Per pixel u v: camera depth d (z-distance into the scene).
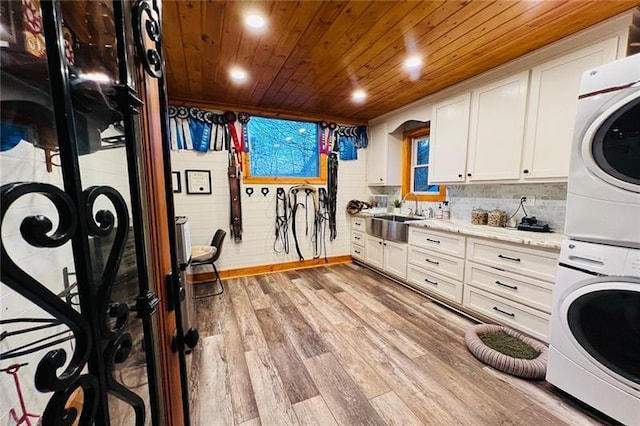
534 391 1.65
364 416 1.49
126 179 0.60
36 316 0.64
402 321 2.52
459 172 2.88
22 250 0.59
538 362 1.76
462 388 1.68
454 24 1.86
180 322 0.73
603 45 1.84
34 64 0.46
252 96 3.30
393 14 1.75
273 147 3.98
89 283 0.39
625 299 1.28
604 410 1.38
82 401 0.44
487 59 2.37
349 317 2.60
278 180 3.97
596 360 1.40
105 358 0.44
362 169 4.52
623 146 1.27
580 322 1.45
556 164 2.12
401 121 3.74
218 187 3.63
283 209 4.03
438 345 2.13
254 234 3.88
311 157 4.24
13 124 0.45
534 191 2.50
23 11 0.44
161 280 0.64
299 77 2.71
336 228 4.42
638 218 1.24
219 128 3.56
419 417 1.48
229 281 3.62
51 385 0.34
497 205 2.83
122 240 0.48
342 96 3.30
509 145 2.42
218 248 3.09
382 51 2.21
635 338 1.26
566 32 1.97
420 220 3.36
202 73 2.60
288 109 3.85
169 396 0.66
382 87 3.01
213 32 1.91
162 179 0.66
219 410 1.53
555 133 2.12
